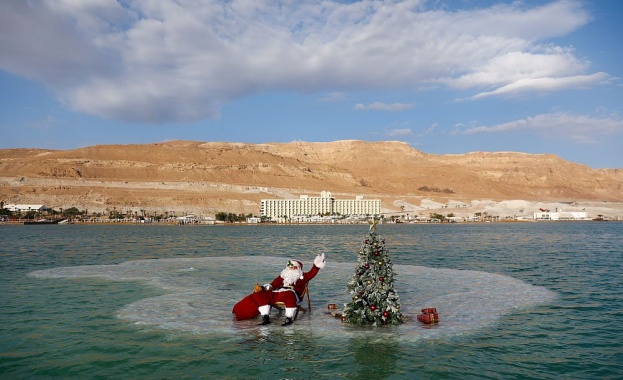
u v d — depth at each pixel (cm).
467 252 5016
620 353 1273
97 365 1174
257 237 9956
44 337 1405
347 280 2578
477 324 1567
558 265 3528
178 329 1503
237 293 2145
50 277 2669
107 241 7600
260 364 1186
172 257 4203
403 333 1458
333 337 1418
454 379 1089
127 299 1997
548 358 1231
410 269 3125
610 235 10006
